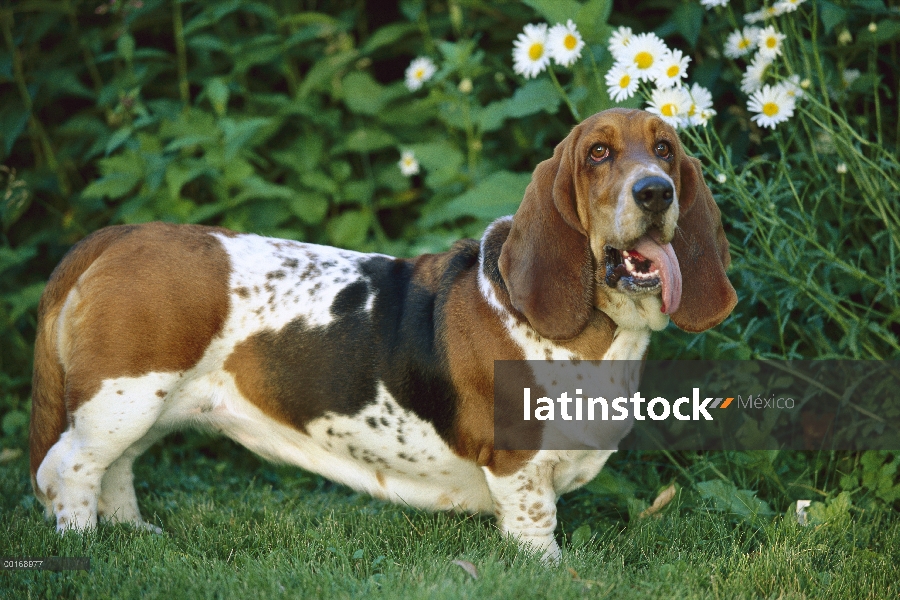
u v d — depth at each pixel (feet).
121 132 15.97
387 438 11.23
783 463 13.41
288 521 11.76
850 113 14.98
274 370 11.26
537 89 14.93
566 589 9.28
